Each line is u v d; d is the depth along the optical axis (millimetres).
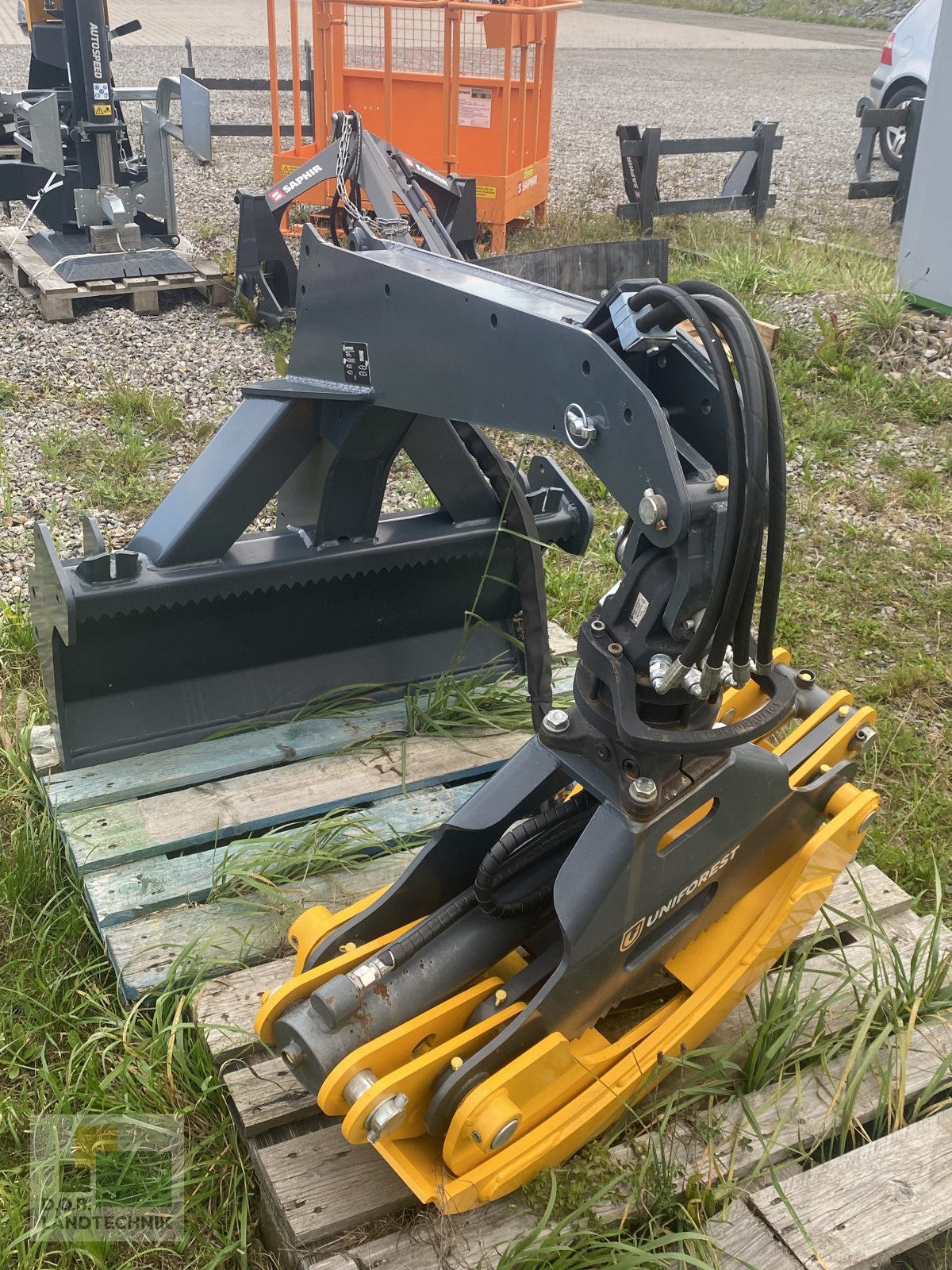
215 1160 2217
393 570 3340
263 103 14469
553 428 2082
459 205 5387
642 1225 2062
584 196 10844
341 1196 2039
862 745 2537
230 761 3088
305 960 2180
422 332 2436
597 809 2016
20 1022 2516
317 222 8539
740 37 24469
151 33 19969
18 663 3740
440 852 2217
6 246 7500
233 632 3168
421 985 2066
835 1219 2049
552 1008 1964
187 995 2451
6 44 17328
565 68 19516
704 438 1950
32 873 2832
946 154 6875
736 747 2115
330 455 2986
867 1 27422
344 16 8375
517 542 3299
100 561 2793
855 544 5004
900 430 6121
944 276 7082
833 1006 2508
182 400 5992
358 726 3277
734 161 12812
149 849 2789
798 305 7348
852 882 2818
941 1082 2334
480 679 3490
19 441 5434
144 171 7746
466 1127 1842
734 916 2328
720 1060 2244
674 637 1914
